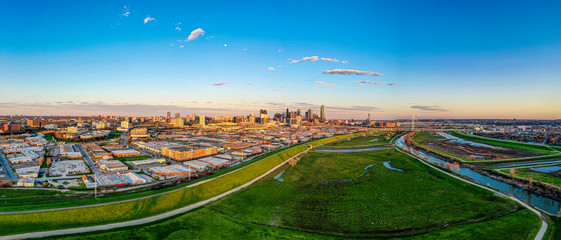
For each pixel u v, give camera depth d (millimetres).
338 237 105812
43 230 108250
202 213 129875
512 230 111438
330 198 152375
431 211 132750
